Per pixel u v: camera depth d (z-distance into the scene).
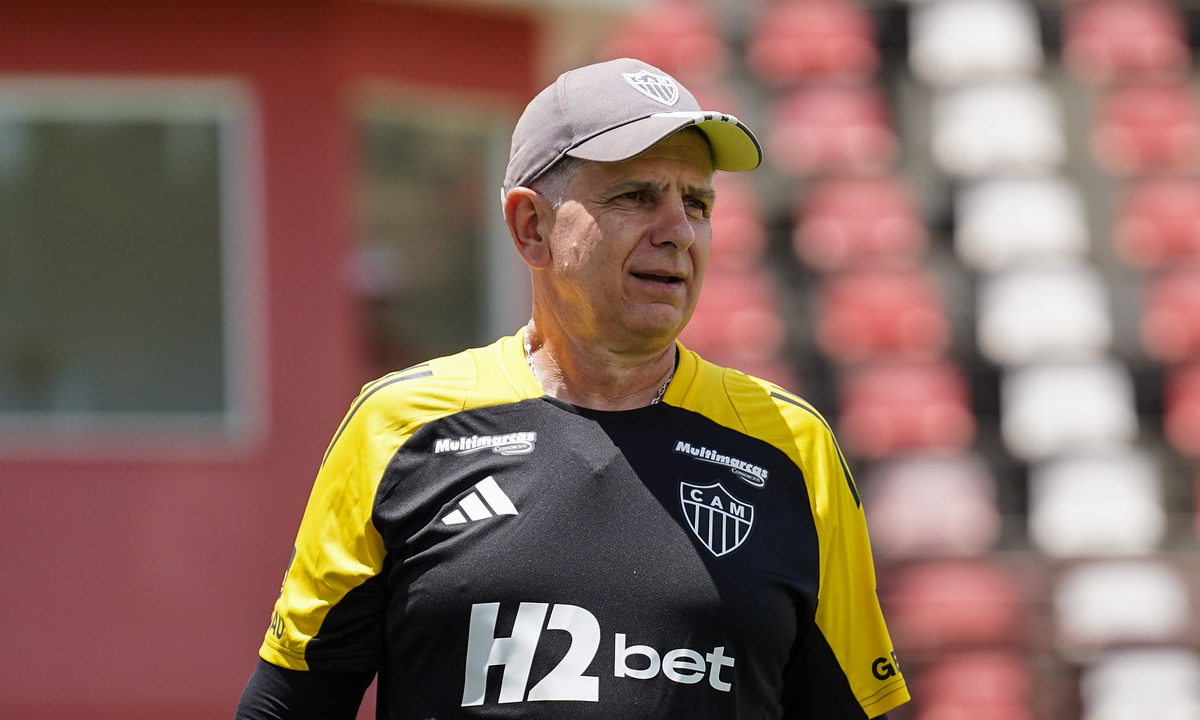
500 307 22.44
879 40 44.22
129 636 20.00
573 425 7.30
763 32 44.22
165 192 20.19
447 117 21.86
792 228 38.75
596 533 7.04
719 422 7.44
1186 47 44.78
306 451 20.39
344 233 20.55
